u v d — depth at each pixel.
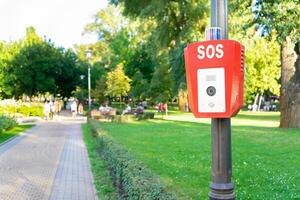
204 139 18.05
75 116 40.19
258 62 49.59
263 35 18.11
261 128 22.78
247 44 24.97
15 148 16.45
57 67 53.50
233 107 3.08
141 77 49.22
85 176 10.41
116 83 48.34
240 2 18.47
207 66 3.10
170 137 19.06
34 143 18.23
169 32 32.88
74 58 57.50
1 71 51.22
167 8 30.42
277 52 49.06
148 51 41.28
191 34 30.48
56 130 25.25
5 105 38.06
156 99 40.06
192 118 36.22
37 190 8.91
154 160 12.10
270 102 67.75
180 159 12.27
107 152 10.77
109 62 65.94
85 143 17.95
